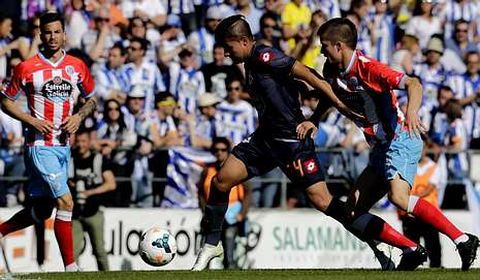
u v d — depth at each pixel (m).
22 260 42.06
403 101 48.25
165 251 29.72
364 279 23.88
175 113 46.94
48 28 31.50
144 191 43.97
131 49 48.72
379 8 55.34
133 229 43.22
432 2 58.44
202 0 53.56
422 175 46.25
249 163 28.03
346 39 26.55
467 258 26.78
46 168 31.39
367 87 26.70
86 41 50.88
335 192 45.56
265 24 50.97
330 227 46.06
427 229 44.22
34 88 31.48
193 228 44.00
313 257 45.62
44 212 32.44
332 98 26.52
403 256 27.53
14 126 45.41
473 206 47.41
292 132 27.47
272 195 45.41
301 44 51.38
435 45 52.81
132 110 45.75
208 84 49.28
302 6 53.44
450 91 50.53
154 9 53.22
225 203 28.77
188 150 44.75
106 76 48.19
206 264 28.95
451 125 50.12
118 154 43.91
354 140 47.62
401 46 53.84
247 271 27.00
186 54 49.34
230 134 46.91
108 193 42.88
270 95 27.11
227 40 27.03
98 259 41.78
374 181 27.86
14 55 48.69
